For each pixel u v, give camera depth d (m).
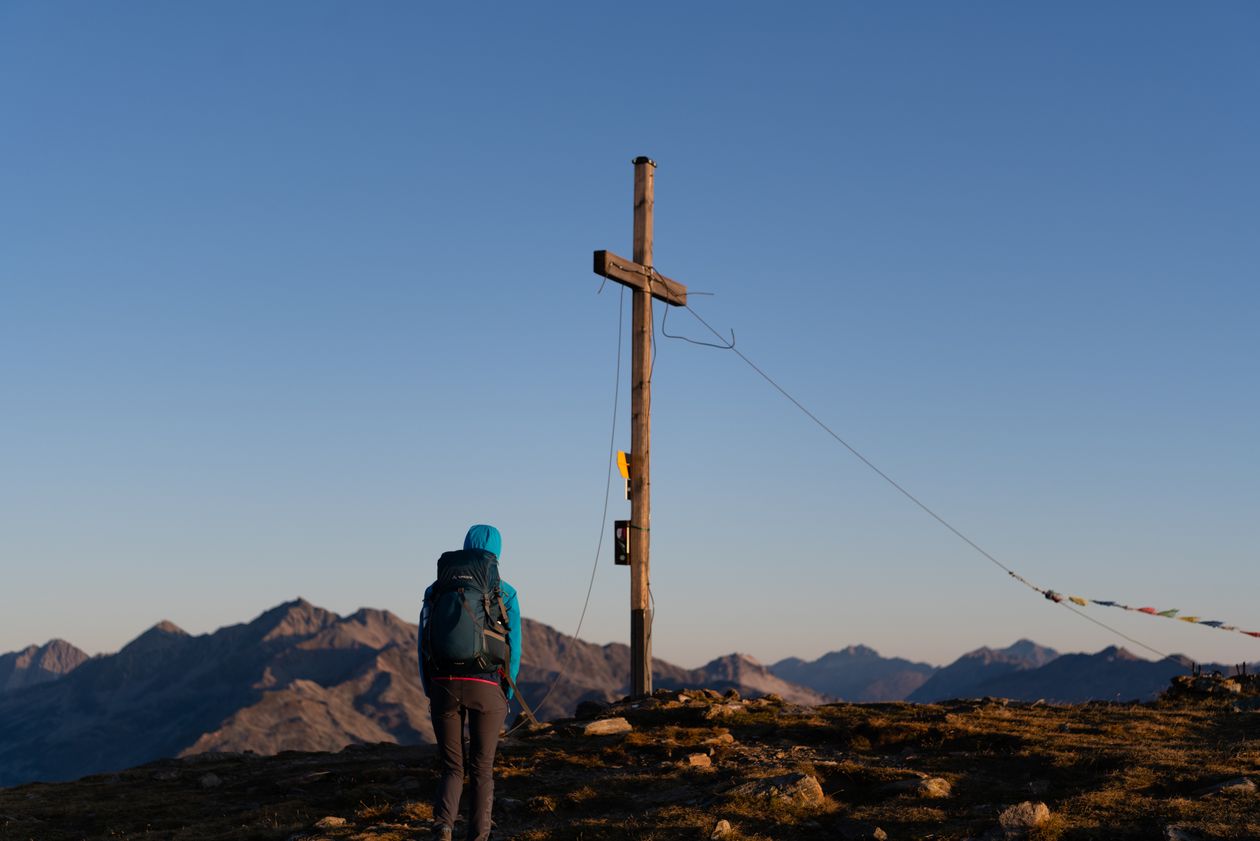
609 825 9.88
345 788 13.24
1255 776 10.27
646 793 11.48
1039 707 16.25
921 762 12.10
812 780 10.60
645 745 13.82
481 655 9.22
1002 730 13.37
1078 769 11.23
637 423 19.81
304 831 10.92
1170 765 10.90
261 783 14.29
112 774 16.39
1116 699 16.88
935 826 9.42
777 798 10.31
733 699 17.89
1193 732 13.53
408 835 10.27
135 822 12.31
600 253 19.00
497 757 13.77
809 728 14.16
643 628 19.22
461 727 9.42
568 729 15.31
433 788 12.66
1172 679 17.48
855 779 11.23
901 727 13.45
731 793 10.52
